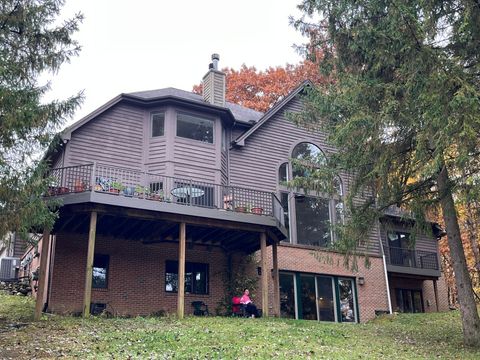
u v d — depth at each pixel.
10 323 10.87
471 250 25.67
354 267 13.08
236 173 17.91
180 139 16.62
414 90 10.65
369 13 12.11
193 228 14.70
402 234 22.27
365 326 14.18
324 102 12.80
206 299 16.19
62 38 12.62
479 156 10.35
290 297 17.64
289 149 19.23
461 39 10.78
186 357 8.07
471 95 9.66
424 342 11.43
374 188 12.50
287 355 8.64
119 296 14.95
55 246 14.52
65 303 14.13
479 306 18.38
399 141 11.80
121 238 15.59
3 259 20.41
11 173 10.74
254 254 17.38
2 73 10.53
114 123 16.27
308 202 19.03
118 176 15.70
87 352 8.24
